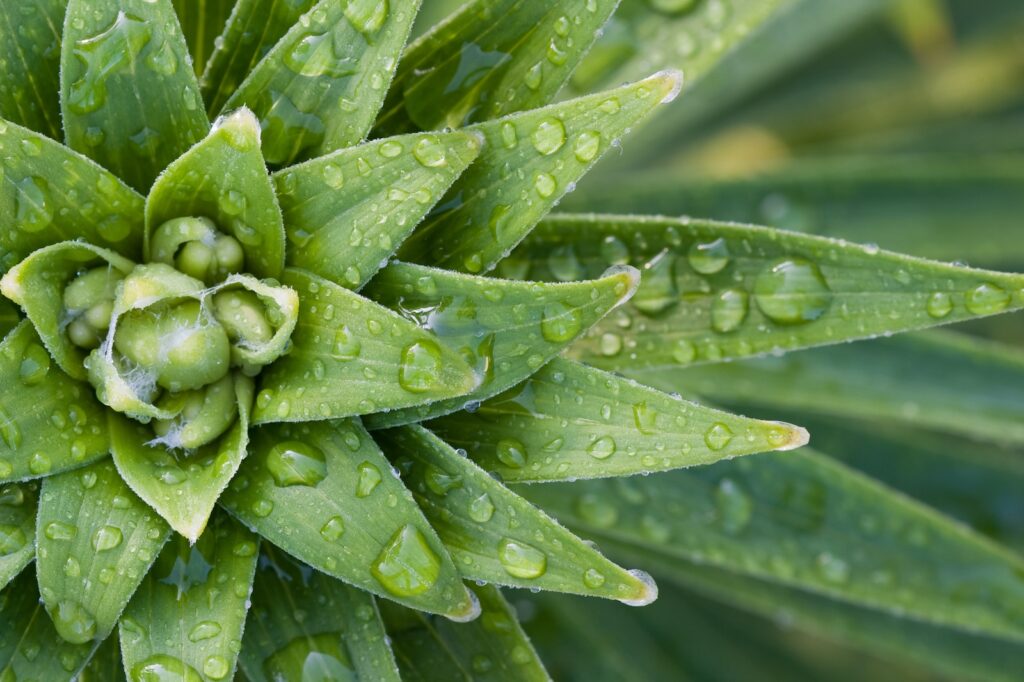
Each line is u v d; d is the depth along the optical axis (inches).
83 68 13.8
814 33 19.6
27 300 13.6
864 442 18.7
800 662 20.7
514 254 15.0
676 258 14.8
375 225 13.8
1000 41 23.9
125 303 13.6
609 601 19.5
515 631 14.6
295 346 13.8
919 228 19.2
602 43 16.1
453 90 14.5
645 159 23.2
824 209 19.1
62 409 13.9
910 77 22.8
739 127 23.3
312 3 14.3
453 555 13.9
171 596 13.9
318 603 14.3
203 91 14.5
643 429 13.9
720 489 16.6
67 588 13.6
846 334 14.5
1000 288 14.2
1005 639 17.9
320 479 13.8
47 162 13.7
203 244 13.9
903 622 17.9
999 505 18.5
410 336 13.6
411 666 14.7
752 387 17.7
